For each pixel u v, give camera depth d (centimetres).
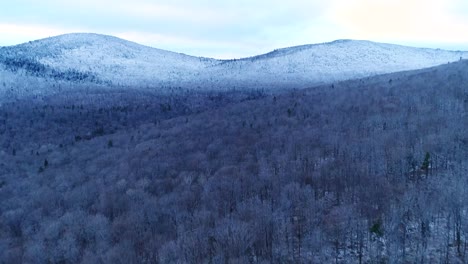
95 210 5288
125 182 6088
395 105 7131
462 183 3412
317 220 3612
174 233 4009
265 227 3528
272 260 3169
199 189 5203
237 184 4903
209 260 3241
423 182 3856
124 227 4409
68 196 6006
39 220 5281
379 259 2938
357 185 4125
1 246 4547
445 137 4556
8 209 6131
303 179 4628
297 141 6344
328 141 5875
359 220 3497
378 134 5481
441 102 6406
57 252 4091
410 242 3045
